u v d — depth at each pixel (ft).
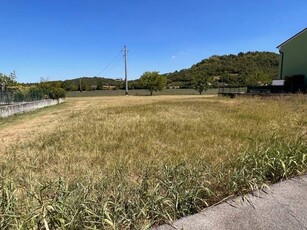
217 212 9.41
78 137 23.58
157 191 9.83
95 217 8.19
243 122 30.40
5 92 68.64
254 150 14.37
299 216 9.11
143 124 30.50
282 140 17.20
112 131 26.23
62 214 7.71
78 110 61.46
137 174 13.48
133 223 8.31
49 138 23.65
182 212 9.25
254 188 11.09
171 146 19.75
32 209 7.89
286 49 82.84
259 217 9.05
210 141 21.15
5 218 7.57
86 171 13.93
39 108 73.77
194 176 11.16
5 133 30.55
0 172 12.52
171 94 192.95
